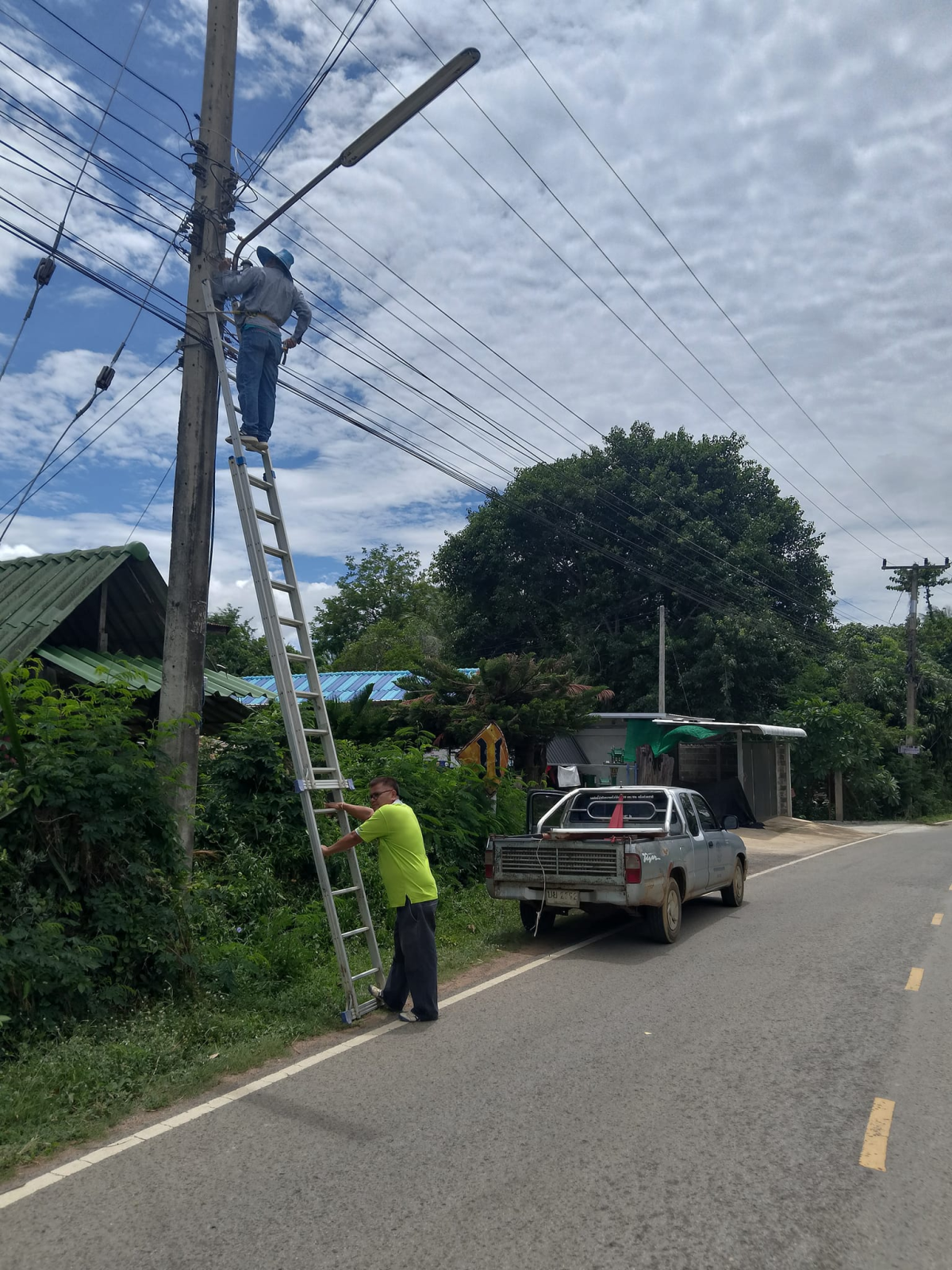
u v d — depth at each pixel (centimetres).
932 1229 394
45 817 638
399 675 2423
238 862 928
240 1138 480
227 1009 687
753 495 3694
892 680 4122
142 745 745
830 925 1132
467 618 3731
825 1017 719
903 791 3591
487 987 818
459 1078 575
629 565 3073
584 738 2645
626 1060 612
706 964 908
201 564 839
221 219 870
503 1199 414
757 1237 383
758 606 3344
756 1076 581
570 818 1194
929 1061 615
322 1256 365
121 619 1208
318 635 5072
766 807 2900
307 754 714
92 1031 600
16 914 607
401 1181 430
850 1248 377
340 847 712
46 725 662
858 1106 533
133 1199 413
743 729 2447
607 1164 450
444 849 1239
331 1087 558
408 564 5112
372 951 747
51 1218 396
